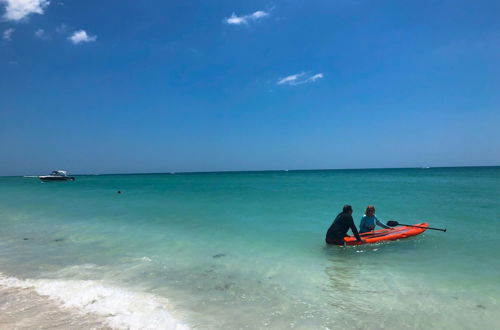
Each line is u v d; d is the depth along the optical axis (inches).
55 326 162.1
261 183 1745.8
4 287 219.8
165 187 1488.7
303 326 166.6
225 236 384.2
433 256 291.9
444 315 178.5
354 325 168.1
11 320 168.9
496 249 309.0
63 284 225.5
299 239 365.4
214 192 1072.8
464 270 252.4
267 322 170.6
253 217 518.3
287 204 684.1
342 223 333.7
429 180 1731.1
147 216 547.5
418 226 367.6
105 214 582.9
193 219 507.8
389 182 1595.7
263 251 316.5
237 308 187.9
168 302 195.8
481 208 565.3
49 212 624.7
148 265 273.6
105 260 289.6
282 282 231.9
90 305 189.5
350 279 236.8
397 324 168.9
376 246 329.4
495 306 188.7
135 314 177.9
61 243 358.6
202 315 178.4
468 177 2096.5
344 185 1378.0
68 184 2047.2
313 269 260.8
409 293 209.6
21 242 365.1
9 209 686.5
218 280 236.4
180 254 308.5
